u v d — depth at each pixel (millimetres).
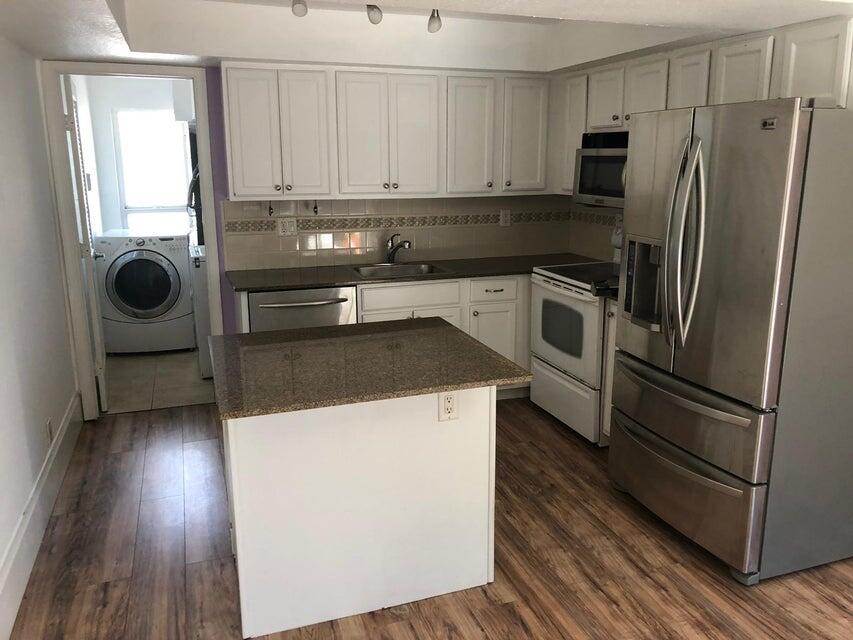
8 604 2369
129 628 2391
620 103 3816
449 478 2482
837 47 2516
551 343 4105
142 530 3031
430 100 4188
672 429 2840
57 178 3959
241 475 2203
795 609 2473
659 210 2779
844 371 2514
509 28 4148
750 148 2338
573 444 3885
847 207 2348
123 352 5797
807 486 2576
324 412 2254
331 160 4078
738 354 2475
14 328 2812
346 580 2420
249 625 2328
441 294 4188
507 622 2414
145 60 3826
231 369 2369
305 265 4508
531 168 4531
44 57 3709
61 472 3455
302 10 2457
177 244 5723
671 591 2580
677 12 2506
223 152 4219
